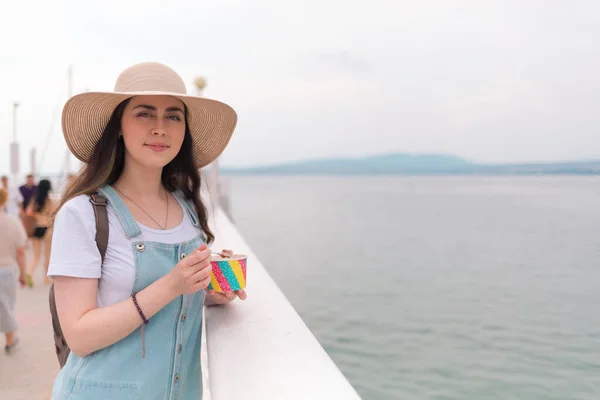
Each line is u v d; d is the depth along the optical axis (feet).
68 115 4.29
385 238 144.46
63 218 3.79
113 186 4.42
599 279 86.89
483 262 104.78
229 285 5.49
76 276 3.65
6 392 11.32
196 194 5.29
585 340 52.90
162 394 4.07
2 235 13.73
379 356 47.47
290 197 422.82
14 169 57.98
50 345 14.52
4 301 13.67
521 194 454.40
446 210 259.19
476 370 43.73
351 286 80.07
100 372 3.87
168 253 4.19
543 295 74.54
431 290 77.77
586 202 322.75
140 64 4.43
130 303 3.59
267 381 4.28
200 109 5.00
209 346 5.02
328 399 3.99
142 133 4.23
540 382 41.04
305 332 5.46
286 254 114.21
